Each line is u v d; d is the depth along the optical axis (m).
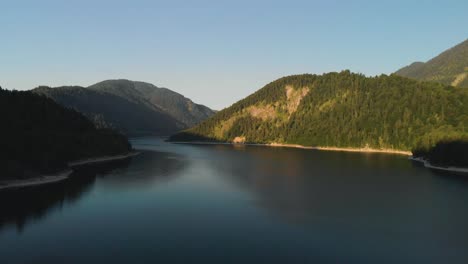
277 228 53.31
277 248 44.88
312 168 131.00
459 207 67.88
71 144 144.75
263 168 130.88
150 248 44.72
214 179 102.19
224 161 159.25
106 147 169.25
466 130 182.38
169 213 62.31
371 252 43.91
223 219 58.19
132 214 61.38
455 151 129.75
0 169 89.62
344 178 104.88
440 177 108.88
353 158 176.62
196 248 44.66
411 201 72.94
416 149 167.12
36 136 119.25
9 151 98.62
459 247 45.94
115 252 43.31
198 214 61.38
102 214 61.38
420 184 94.81
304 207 66.88
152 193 80.62
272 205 68.50
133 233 50.66
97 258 41.47
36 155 105.62
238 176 108.75
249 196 77.19
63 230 52.25
